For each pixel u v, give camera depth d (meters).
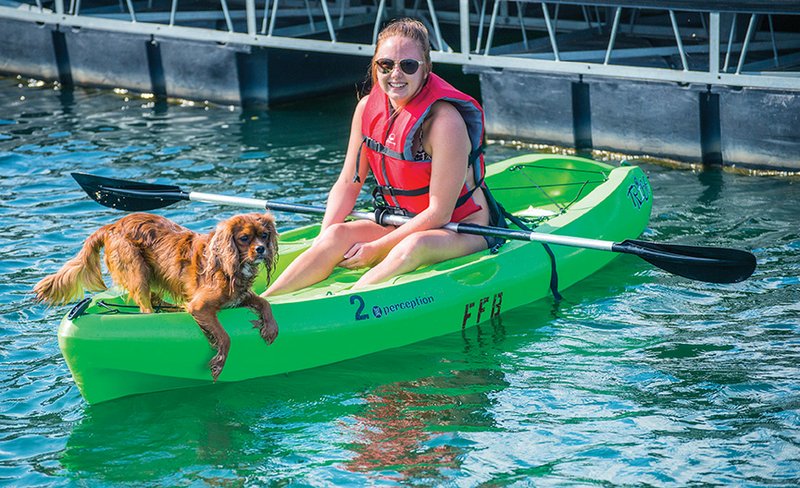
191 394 5.08
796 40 10.10
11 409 4.95
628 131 9.23
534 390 5.13
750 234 7.18
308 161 9.16
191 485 4.32
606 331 5.82
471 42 12.40
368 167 6.12
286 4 12.89
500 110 9.86
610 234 6.79
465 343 5.71
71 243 7.05
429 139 5.71
